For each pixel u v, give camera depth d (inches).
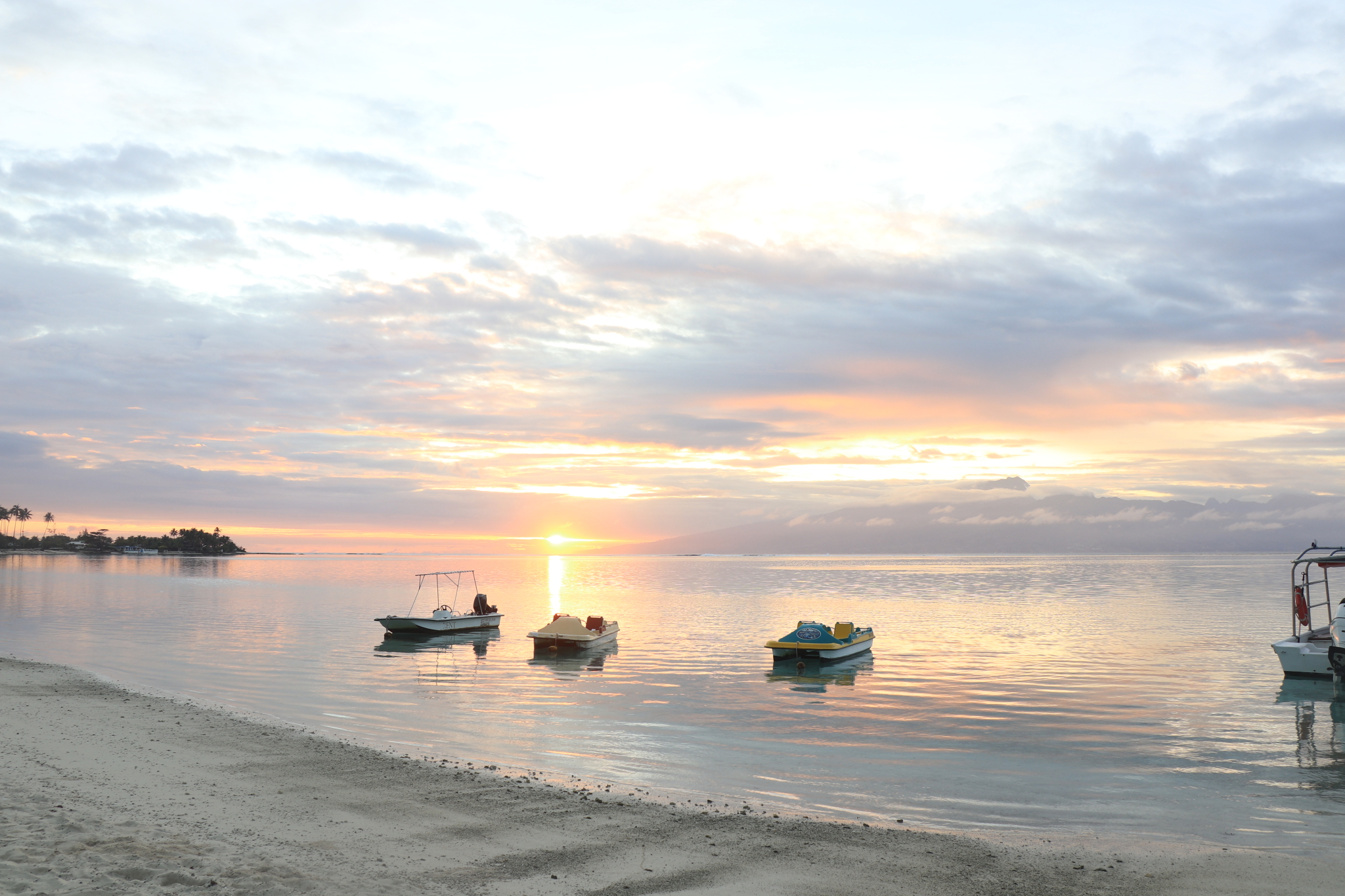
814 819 577.6
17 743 740.7
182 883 403.9
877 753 832.3
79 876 403.2
